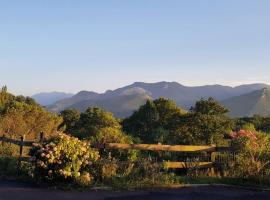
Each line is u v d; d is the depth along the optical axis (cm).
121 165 1509
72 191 1315
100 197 1255
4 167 1620
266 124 6550
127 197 1269
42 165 1367
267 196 1358
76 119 6975
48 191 1299
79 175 1376
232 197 1327
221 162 1681
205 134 3309
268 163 1586
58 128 4466
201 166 1672
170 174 1551
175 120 5453
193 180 1545
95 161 1458
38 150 1403
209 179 1570
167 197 1288
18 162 1582
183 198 1285
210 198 1302
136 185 1412
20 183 1407
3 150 1989
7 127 3550
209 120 3569
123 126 6844
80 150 1406
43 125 3916
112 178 1430
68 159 1386
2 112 4122
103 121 5875
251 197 1336
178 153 1848
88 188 1352
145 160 1563
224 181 1549
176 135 3222
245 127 2456
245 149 1603
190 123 3672
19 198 1192
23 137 1703
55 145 1387
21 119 3659
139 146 1647
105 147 1616
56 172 1369
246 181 1553
